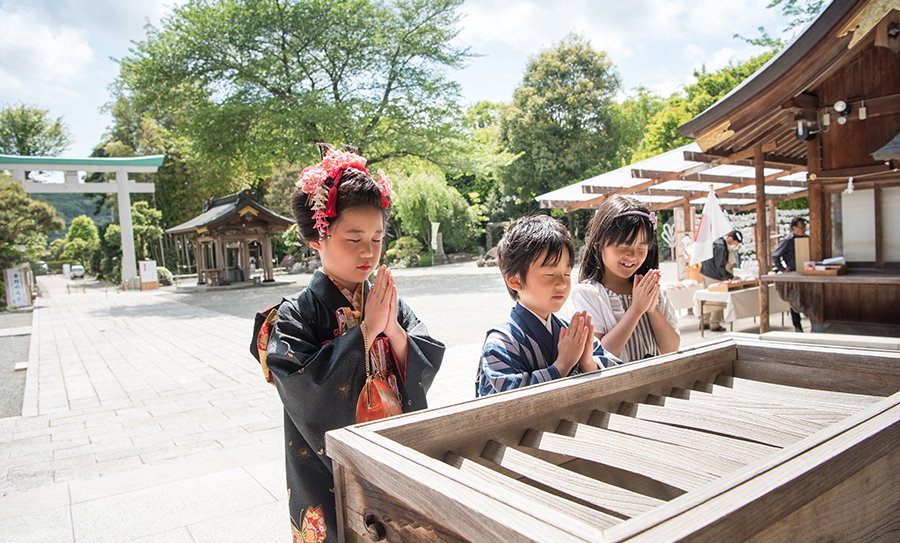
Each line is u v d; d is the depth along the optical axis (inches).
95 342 366.3
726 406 45.6
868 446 28.7
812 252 220.7
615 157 1286.9
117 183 979.9
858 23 171.0
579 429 40.7
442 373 218.2
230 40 682.8
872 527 30.0
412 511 27.9
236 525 96.6
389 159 842.2
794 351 52.7
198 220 968.9
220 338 360.5
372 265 55.6
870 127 198.7
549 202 352.5
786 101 196.4
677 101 1059.9
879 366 46.9
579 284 79.4
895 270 201.0
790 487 23.9
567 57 1243.8
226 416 174.6
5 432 164.4
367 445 31.7
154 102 713.6
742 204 503.2
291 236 1449.3
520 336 60.2
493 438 39.0
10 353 342.6
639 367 48.1
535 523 20.9
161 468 127.6
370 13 735.7
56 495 112.2
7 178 766.5
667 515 20.9
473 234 1437.0
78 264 2247.8
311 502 50.9
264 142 726.5
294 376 49.2
